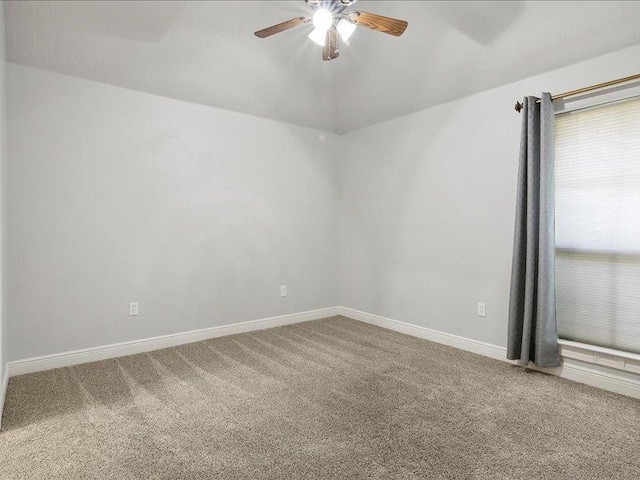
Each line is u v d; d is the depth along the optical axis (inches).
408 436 77.9
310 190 174.9
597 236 103.3
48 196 112.8
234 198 151.3
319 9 82.2
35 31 100.5
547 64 107.9
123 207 126.0
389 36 122.3
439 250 141.9
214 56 124.0
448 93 133.0
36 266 111.3
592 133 103.2
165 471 66.7
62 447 74.0
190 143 139.6
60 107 114.1
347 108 163.8
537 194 109.3
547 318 107.1
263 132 158.9
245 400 94.1
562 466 68.4
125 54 114.3
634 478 65.4
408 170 152.5
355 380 106.7
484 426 82.0
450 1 103.0
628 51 95.1
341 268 185.5
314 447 74.0
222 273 148.8
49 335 113.9
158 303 133.8
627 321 98.9
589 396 96.7
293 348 135.1
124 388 101.0
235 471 66.7
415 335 150.4
